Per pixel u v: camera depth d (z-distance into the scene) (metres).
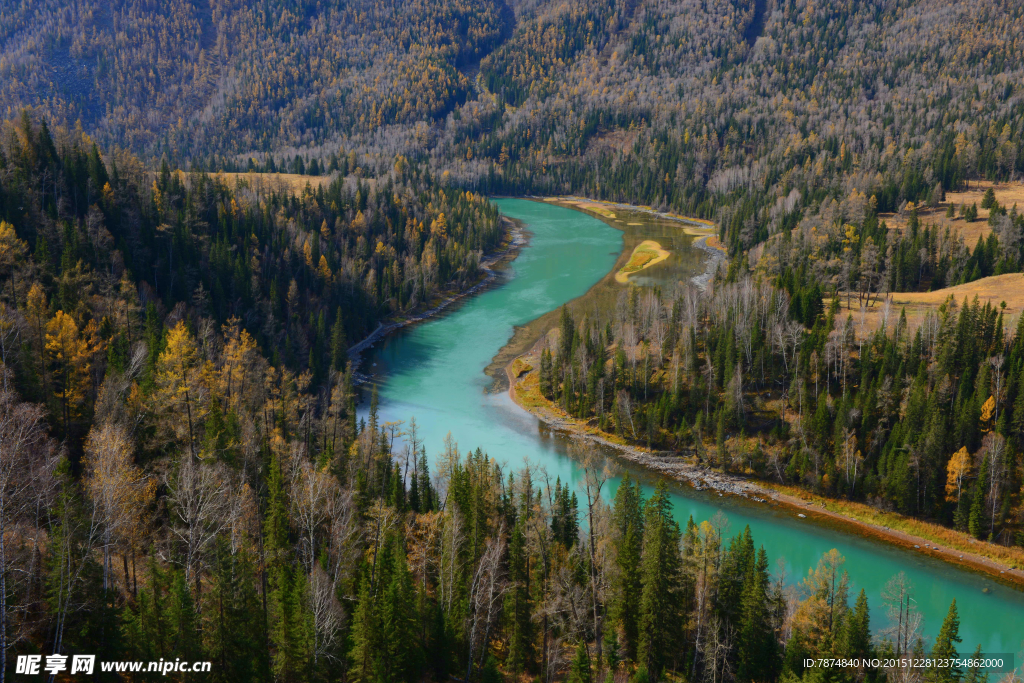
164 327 110.19
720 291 154.75
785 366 123.69
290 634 51.94
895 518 101.19
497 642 67.31
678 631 64.94
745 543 68.88
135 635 48.53
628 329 141.75
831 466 107.31
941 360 111.25
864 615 63.00
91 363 92.94
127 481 58.97
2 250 107.62
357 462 90.38
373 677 53.75
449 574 63.59
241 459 78.38
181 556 59.53
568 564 71.19
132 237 144.50
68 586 47.06
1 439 54.09
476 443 125.44
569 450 122.88
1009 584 88.19
